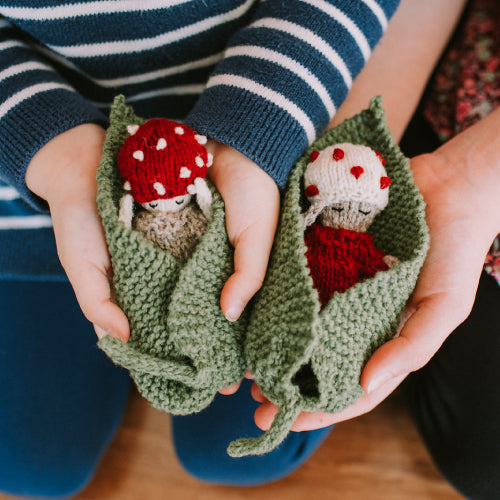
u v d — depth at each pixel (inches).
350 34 13.6
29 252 16.4
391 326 12.1
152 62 15.1
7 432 17.3
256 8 14.9
